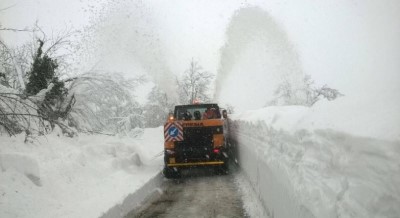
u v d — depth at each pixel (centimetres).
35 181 654
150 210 703
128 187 795
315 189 312
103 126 1326
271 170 548
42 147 831
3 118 826
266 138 643
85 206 623
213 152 1046
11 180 614
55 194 665
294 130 437
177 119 1255
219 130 1058
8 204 549
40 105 1044
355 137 242
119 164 978
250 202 715
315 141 335
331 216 262
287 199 425
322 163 312
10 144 766
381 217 197
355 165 239
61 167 771
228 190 854
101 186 788
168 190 889
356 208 225
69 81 1239
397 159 186
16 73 1200
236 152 1245
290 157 438
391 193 190
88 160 905
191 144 1055
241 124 1077
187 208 707
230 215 644
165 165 1055
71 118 1166
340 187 261
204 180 1008
